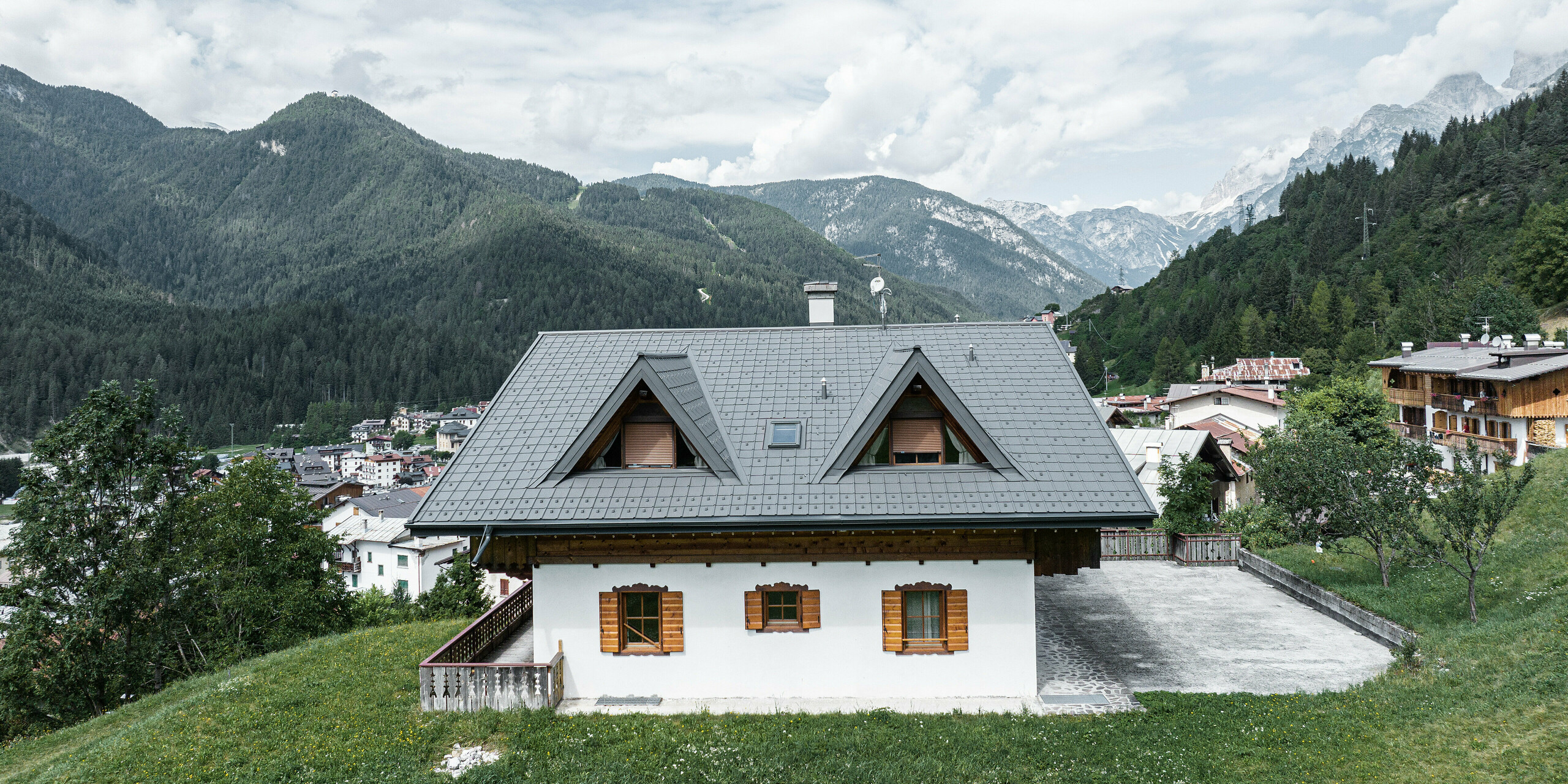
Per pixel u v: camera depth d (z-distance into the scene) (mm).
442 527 17891
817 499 18016
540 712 17391
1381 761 14242
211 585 37406
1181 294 193750
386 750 16156
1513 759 13656
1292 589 26969
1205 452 41969
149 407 38094
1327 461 26844
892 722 16781
